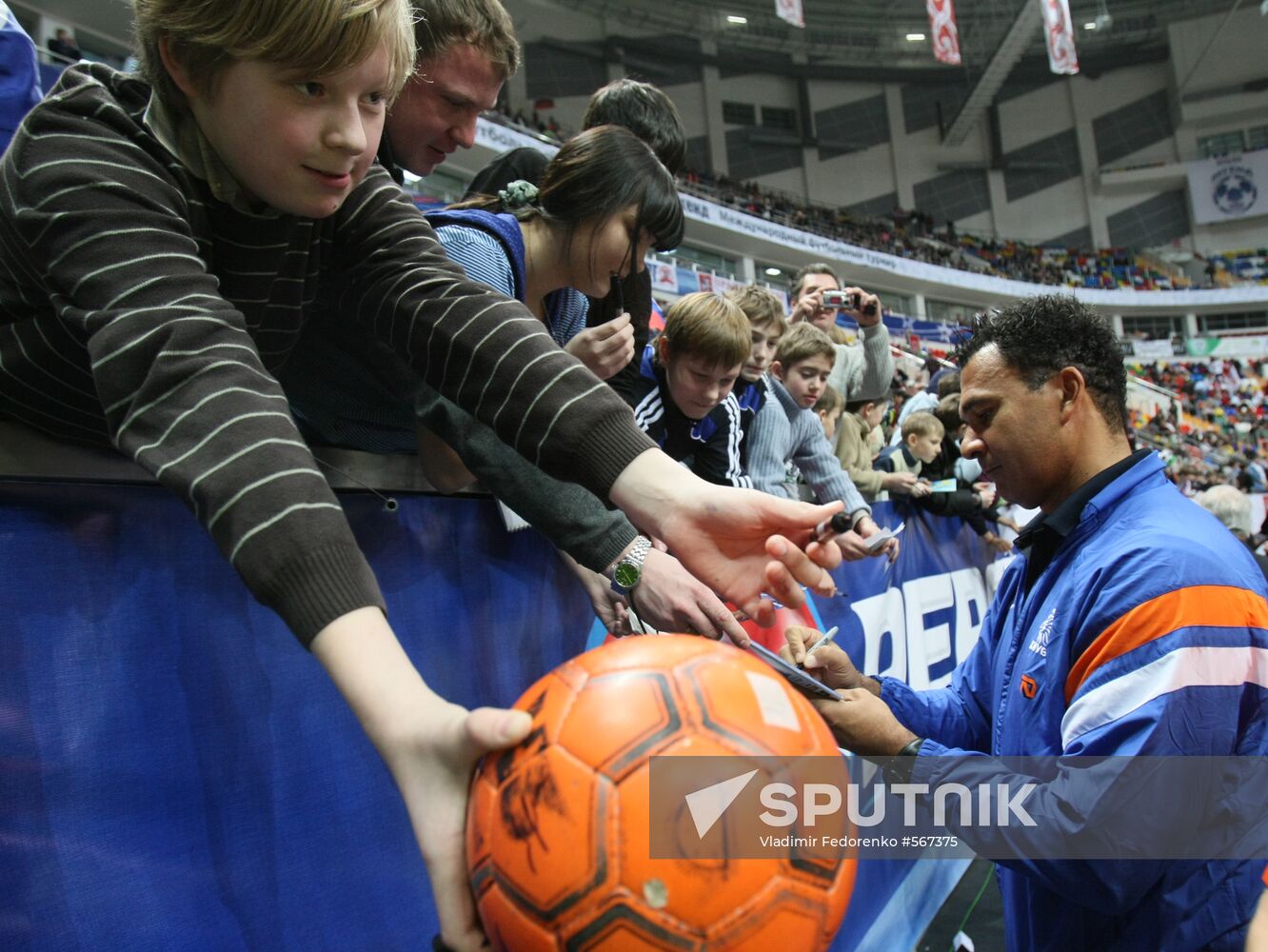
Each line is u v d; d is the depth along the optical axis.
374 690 0.59
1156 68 26.17
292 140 0.75
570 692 0.59
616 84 1.99
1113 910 1.19
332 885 1.08
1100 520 1.37
